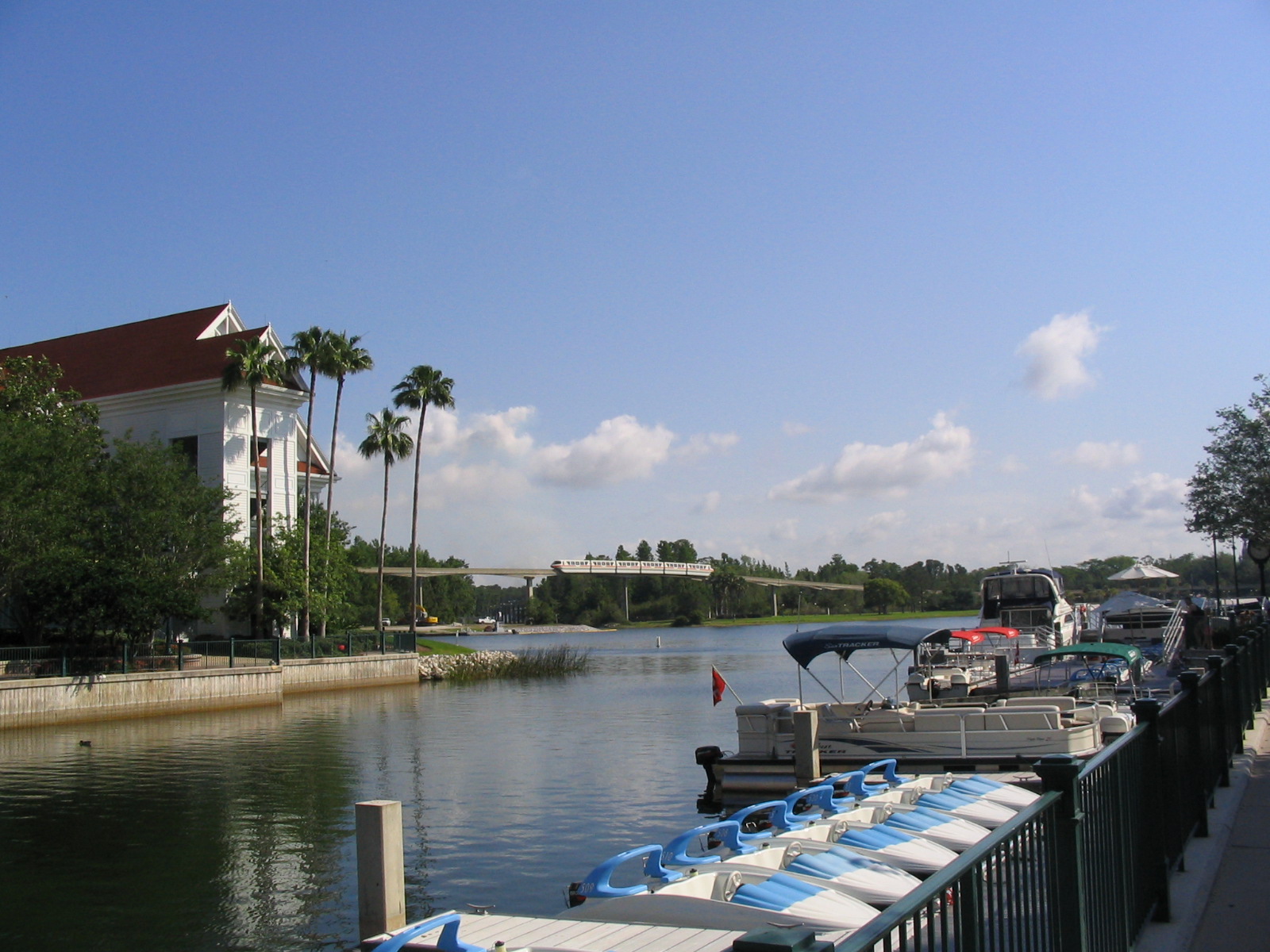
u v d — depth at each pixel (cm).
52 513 4266
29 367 5734
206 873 1719
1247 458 4044
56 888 1634
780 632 19062
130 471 4728
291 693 5534
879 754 2130
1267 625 2333
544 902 1527
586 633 19362
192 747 3338
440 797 2383
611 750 3148
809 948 332
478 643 14550
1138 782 803
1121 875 716
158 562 4703
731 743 3281
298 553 6294
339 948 1355
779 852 1191
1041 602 3544
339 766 2884
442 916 830
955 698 2575
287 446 6756
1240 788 1268
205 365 6538
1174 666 3197
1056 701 2250
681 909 1029
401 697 5397
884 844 1273
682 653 10562
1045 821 588
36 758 3114
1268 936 754
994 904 505
